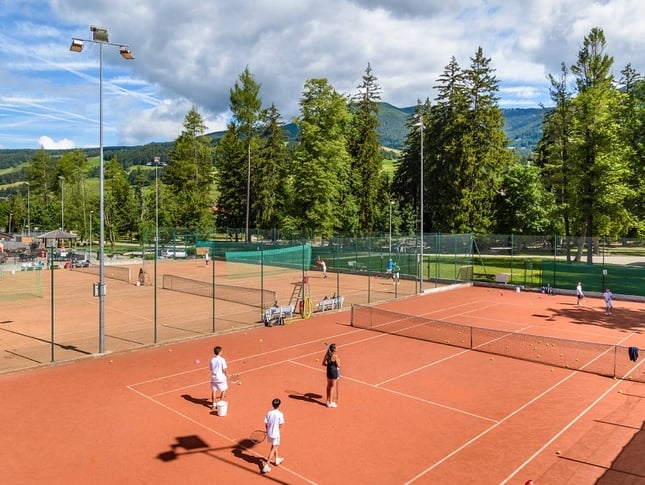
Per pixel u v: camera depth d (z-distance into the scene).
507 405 14.80
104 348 20.50
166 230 67.00
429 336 23.47
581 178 46.69
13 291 37.44
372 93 71.69
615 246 42.03
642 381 17.03
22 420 13.55
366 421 13.53
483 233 61.03
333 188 57.19
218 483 10.38
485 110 64.12
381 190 76.62
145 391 15.81
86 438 12.45
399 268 45.28
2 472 10.80
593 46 54.50
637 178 46.91
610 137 44.94
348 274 48.34
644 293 35.50
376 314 28.73
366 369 18.25
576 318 28.42
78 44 18.52
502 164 63.69
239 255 55.53
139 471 10.87
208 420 13.55
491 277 42.19
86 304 31.86
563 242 42.91
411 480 10.50
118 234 90.00
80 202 90.25
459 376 17.50
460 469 10.97
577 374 17.81
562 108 56.22
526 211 63.59
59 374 17.55
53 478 10.57
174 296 35.00
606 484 10.27
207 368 18.27
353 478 10.57
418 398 15.33
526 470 10.91
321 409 14.35
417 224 69.50
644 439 12.47
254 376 17.36
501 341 22.56
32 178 113.94
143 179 102.31
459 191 60.72
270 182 74.12
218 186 82.12
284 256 53.03
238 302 32.38
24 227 115.25
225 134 80.56
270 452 11.13
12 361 18.92
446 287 39.31
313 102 55.91
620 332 24.89
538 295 37.12
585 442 12.32
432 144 69.56
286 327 25.36
